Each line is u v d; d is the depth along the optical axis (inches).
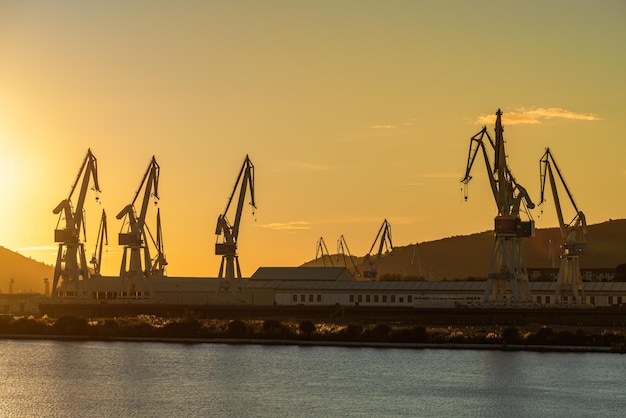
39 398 6884.8
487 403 6786.4
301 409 6540.4
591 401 6865.2
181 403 6707.7
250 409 6530.5
